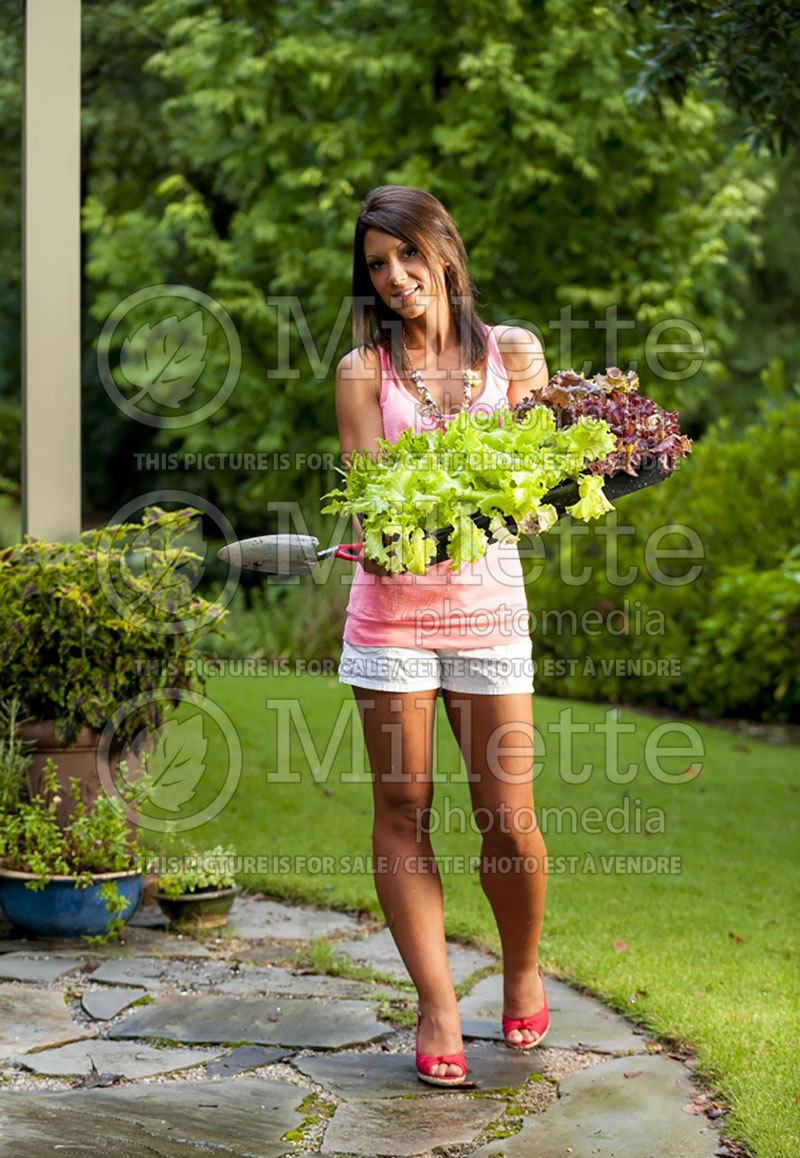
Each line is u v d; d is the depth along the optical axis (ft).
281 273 34.40
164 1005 10.01
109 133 40.63
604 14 31.73
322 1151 7.48
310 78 33.99
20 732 12.06
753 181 41.60
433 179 33.14
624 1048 9.18
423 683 8.65
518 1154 7.48
